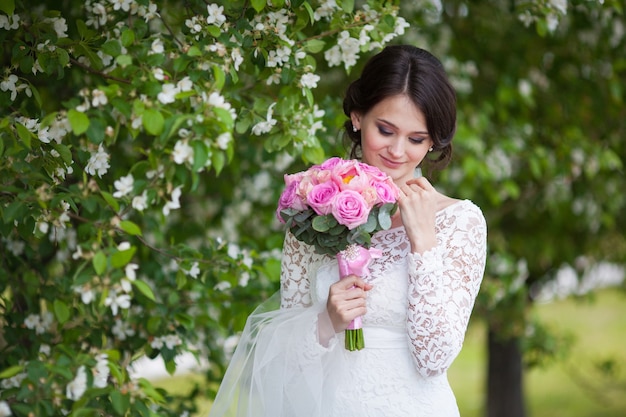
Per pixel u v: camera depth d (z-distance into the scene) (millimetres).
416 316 2363
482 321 5688
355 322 2449
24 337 2928
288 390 2516
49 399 2463
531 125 5207
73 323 3053
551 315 13070
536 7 3602
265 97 3082
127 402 2482
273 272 3240
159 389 3021
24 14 2773
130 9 2729
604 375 7281
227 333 3797
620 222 6035
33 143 2494
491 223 5363
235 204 4355
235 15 2793
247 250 3514
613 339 11727
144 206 2561
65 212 2572
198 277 3209
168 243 4129
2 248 3033
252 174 4184
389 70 2502
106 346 3244
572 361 9523
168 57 2781
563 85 5324
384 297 2488
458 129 4492
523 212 5695
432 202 2412
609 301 13969
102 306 2582
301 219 2365
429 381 2482
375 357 2484
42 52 2637
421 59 2523
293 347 2508
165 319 3143
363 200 2270
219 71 2375
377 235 2586
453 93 2537
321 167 2420
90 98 2617
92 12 2852
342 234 2348
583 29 5027
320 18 3049
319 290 2604
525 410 7242
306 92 2848
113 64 2773
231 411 2637
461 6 4859
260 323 2664
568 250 5918
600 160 5031
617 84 4918
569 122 5324
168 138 2312
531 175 5262
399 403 2453
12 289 3016
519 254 5723
